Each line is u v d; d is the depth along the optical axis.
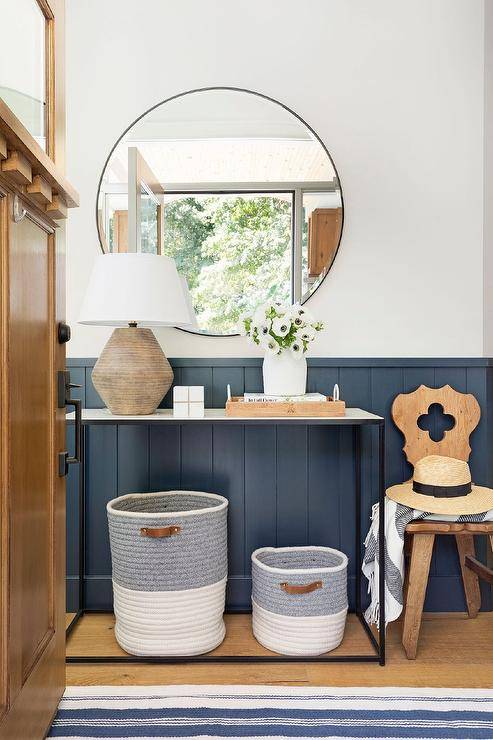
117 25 2.28
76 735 1.50
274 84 2.30
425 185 2.32
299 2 2.30
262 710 1.61
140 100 2.29
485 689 1.71
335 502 2.31
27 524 1.34
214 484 2.30
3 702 1.19
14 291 1.26
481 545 2.32
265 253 2.32
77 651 1.94
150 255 1.90
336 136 2.31
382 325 2.33
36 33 1.46
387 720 1.56
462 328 2.33
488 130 2.25
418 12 2.30
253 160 2.31
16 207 1.24
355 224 2.32
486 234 2.28
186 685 1.73
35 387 1.40
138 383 1.93
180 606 1.86
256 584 2.00
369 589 2.20
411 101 2.31
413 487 2.05
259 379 2.30
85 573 2.29
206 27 2.29
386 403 2.30
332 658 1.87
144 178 2.31
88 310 1.89
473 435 2.31
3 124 1.05
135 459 2.29
